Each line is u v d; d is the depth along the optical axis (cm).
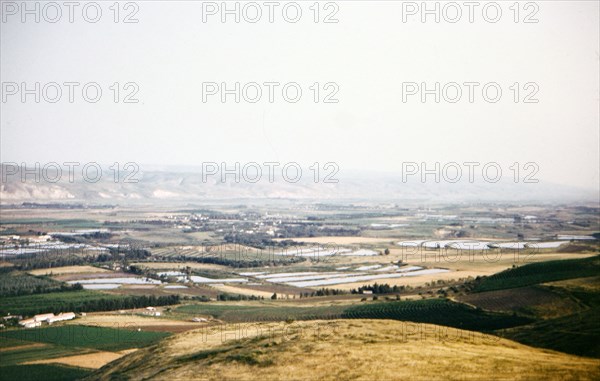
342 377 7625
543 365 7700
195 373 8606
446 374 7412
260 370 8288
